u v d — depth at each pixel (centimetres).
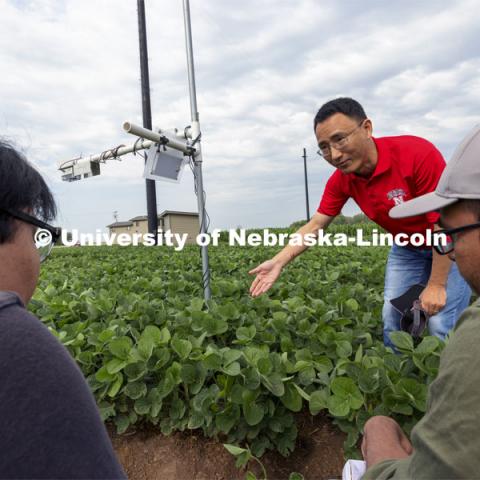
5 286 84
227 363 218
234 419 217
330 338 263
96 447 71
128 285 472
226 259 730
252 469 224
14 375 67
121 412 255
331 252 798
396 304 286
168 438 247
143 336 261
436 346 210
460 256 120
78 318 346
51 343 75
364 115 254
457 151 119
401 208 155
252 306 353
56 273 629
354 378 213
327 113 250
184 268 665
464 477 91
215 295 422
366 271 524
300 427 244
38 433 65
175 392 239
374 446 155
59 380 71
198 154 380
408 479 106
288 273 535
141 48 1595
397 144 262
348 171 267
